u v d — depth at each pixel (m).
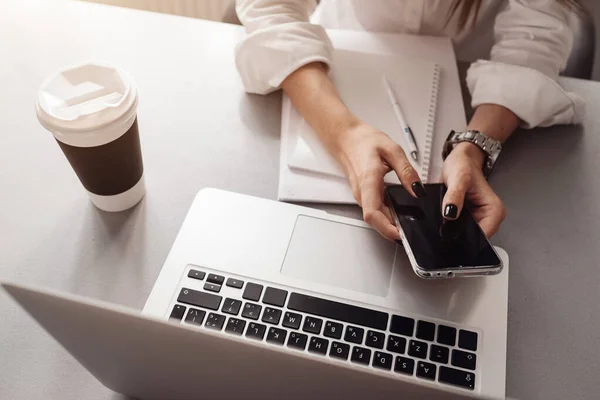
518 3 0.96
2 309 0.62
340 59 0.88
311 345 0.60
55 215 0.70
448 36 1.03
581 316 0.65
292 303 0.62
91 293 0.64
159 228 0.70
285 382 0.40
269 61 0.83
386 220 0.66
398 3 0.98
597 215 0.75
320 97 0.79
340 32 0.94
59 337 0.46
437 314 0.63
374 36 0.94
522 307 0.66
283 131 0.80
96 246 0.68
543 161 0.80
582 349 0.63
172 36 0.93
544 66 0.90
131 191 0.69
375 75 0.86
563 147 0.82
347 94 0.83
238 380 0.43
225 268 0.65
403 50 0.92
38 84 0.84
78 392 0.58
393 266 0.66
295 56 0.82
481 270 0.61
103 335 0.42
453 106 0.84
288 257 0.66
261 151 0.78
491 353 0.60
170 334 0.38
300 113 0.82
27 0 0.95
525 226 0.73
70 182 0.73
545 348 0.63
